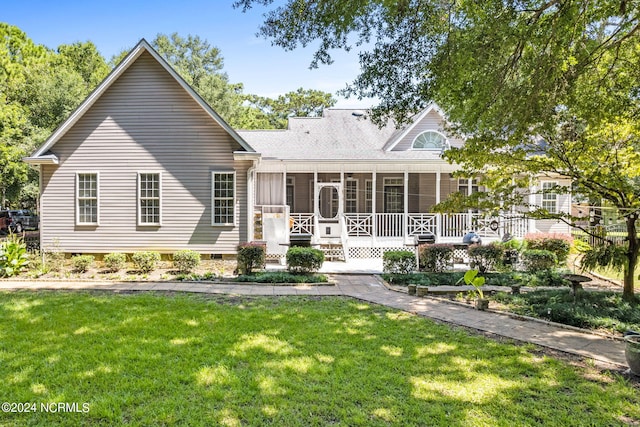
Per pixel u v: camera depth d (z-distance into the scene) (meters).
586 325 5.72
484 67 6.26
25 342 4.84
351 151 15.07
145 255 10.55
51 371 4.02
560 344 5.00
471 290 8.10
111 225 11.63
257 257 10.09
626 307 6.36
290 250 10.02
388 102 7.62
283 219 13.16
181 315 6.13
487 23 5.65
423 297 7.68
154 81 11.53
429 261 10.40
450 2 6.15
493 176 7.76
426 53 6.82
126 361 4.27
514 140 6.47
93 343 4.85
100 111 11.55
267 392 3.58
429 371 4.09
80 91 24.70
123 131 11.55
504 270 10.63
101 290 8.22
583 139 6.65
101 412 3.21
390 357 4.46
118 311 6.34
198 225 11.64
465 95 6.61
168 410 3.27
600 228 7.36
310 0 6.18
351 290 8.41
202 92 30.59
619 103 6.19
